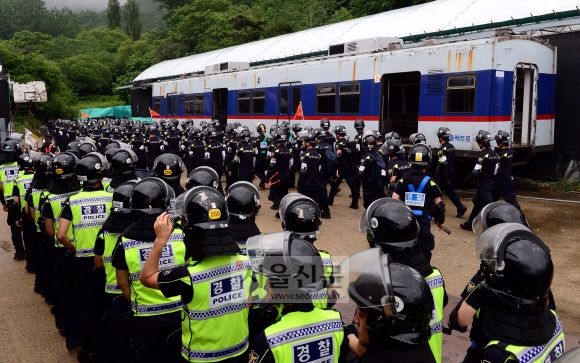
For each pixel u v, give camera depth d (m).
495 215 3.52
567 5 13.51
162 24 140.50
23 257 7.97
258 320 2.92
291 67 16.62
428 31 16.62
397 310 1.99
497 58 11.23
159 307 3.25
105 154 7.14
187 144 15.44
